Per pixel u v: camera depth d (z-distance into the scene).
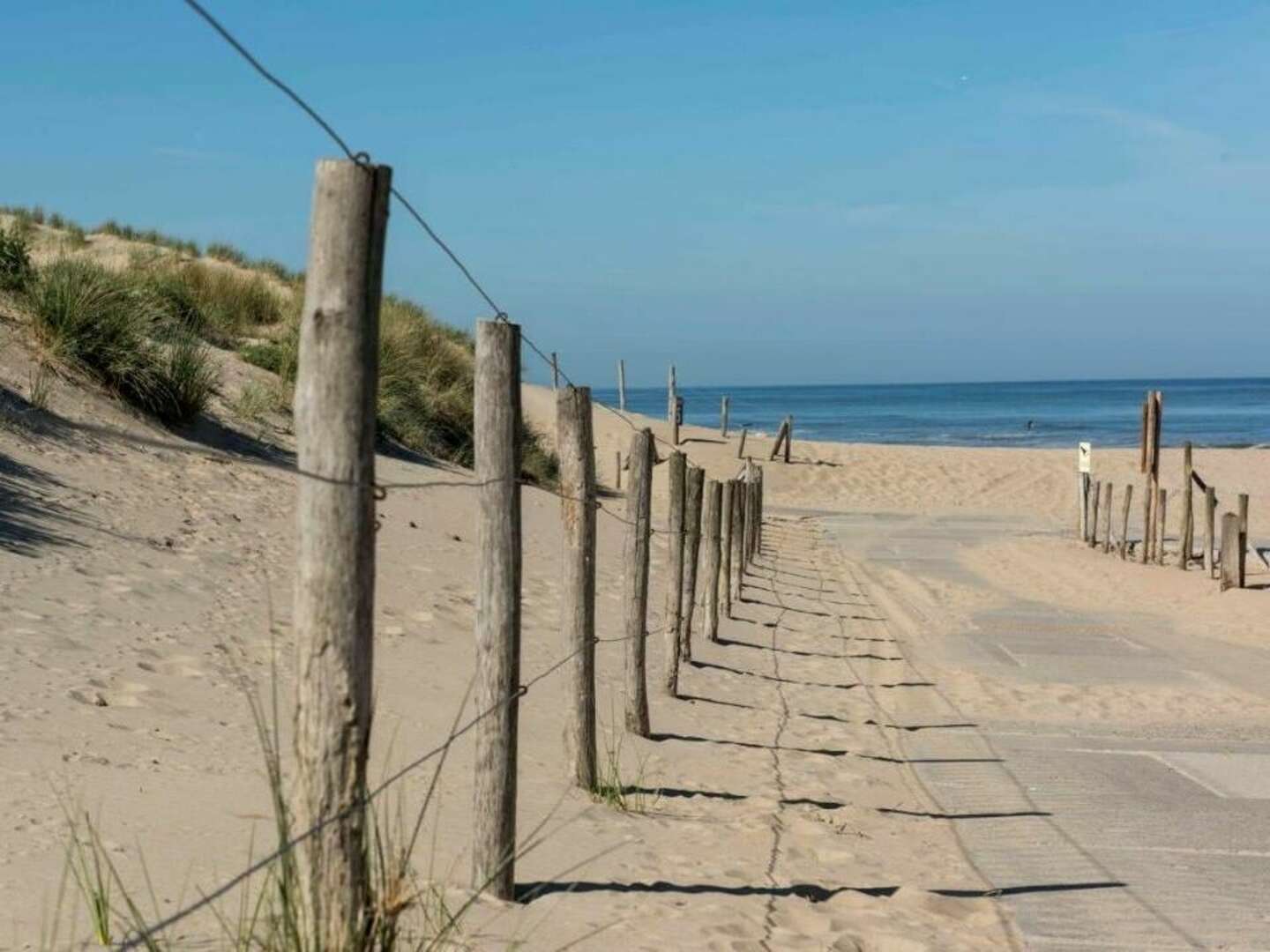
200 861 5.80
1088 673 15.45
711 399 198.88
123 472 14.03
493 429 6.60
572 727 8.61
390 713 9.31
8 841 5.63
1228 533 22.52
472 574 15.09
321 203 4.15
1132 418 109.88
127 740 7.48
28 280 16.98
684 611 14.35
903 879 7.52
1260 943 6.66
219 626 10.40
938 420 113.62
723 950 5.82
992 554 27.84
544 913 6.06
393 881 4.42
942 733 12.01
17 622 9.09
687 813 8.52
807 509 37.81
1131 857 8.18
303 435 4.21
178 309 22.98
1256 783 10.32
